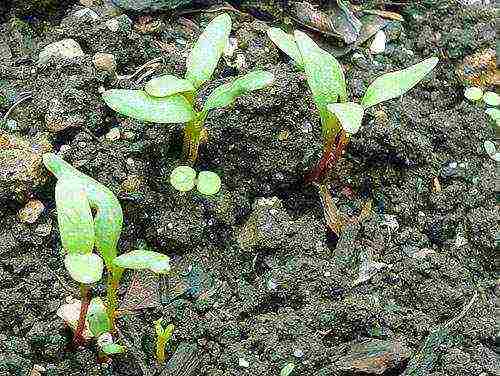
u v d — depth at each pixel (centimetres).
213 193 21
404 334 20
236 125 22
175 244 21
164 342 19
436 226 22
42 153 20
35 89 22
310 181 22
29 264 20
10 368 19
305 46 20
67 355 19
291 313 20
